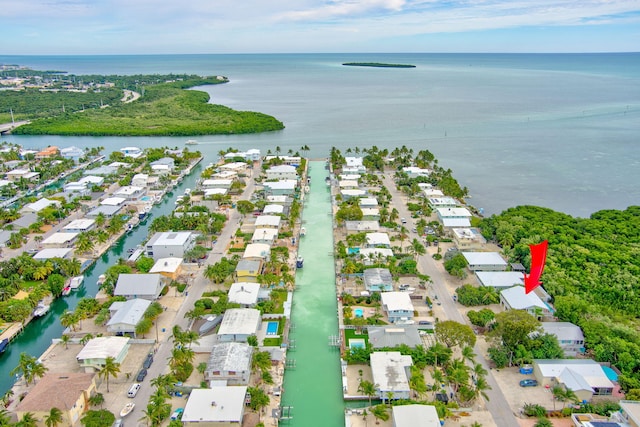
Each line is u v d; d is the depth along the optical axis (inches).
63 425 3929.6
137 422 4050.2
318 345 5265.8
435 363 4621.1
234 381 4478.3
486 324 5359.3
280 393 4443.9
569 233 7770.7
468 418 4023.1
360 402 4411.9
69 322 5231.3
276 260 6707.7
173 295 6141.7
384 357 4650.6
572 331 5059.1
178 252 7111.2
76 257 7337.6
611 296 5994.1
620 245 7337.6
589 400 4249.5
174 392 4389.8
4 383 4739.2
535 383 4483.3
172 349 5027.1
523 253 7052.2
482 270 6756.9
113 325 5241.1
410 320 5536.4
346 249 7293.3
